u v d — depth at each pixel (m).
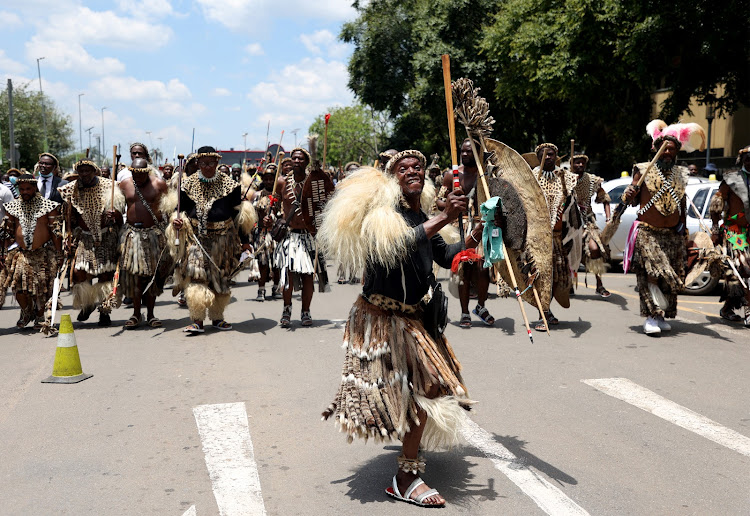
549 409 5.07
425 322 3.67
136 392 5.67
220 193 8.02
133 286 8.51
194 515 3.46
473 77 30.88
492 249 3.87
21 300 8.48
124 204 8.43
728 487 3.71
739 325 8.16
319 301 10.68
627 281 12.38
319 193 7.71
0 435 4.66
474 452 4.26
